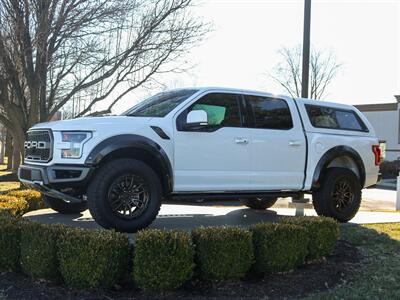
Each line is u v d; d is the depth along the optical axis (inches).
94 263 183.3
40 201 347.9
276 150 286.8
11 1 467.2
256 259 208.8
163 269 183.3
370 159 331.0
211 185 264.7
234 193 275.7
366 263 233.5
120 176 232.8
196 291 191.9
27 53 500.1
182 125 257.4
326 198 306.5
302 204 330.6
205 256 194.2
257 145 279.9
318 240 227.0
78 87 536.7
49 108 556.4
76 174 230.1
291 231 212.5
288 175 291.4
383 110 1280.8
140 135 242.4
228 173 269.4
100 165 233.1
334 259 235.0
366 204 642.2
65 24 481.7
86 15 482.6
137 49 526.9
